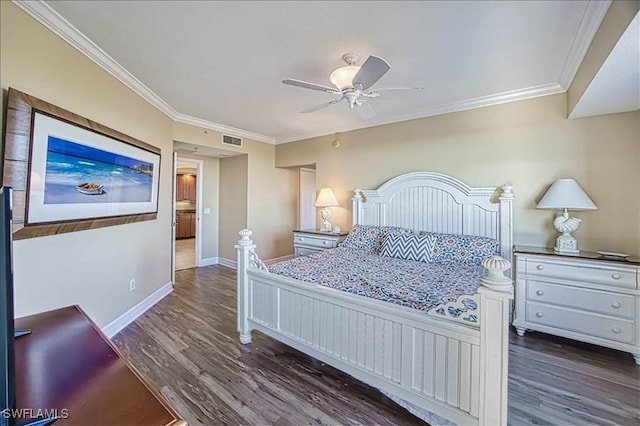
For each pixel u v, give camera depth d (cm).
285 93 324
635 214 262
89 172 229
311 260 297
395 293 192
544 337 278
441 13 183
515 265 284
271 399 187
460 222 344
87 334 123
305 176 651
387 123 414
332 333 201
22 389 86
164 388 197
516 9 179
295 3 175
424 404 162
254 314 256
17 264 177
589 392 195
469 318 153
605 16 175
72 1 175
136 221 308
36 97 184
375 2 174
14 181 167
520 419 170
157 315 324
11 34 168
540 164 303
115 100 267
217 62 251
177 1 175
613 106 254
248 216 537
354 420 170
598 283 244
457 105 347
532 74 269
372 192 415
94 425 73
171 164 402
